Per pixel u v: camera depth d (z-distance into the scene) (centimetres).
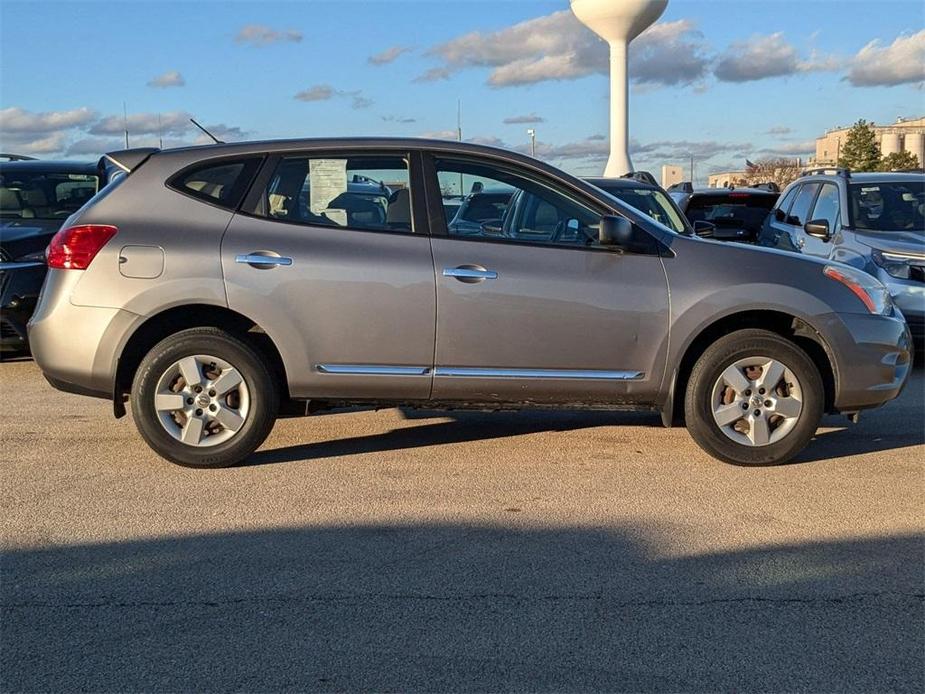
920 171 1056
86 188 986
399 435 650
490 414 712
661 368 559
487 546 446
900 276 881
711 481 548
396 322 544
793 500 514
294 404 579
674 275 557
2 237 838
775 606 384
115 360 541
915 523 480
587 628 364
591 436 648
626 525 475
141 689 318
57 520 478
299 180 554
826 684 324
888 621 371
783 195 1186
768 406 567
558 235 562
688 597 392
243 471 562
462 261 545
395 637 355
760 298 556
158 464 574
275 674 328
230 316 563
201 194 550
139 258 536
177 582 404
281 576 411
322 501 509
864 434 661
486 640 354
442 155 562
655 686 322
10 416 700
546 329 550
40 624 365
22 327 828
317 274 539
